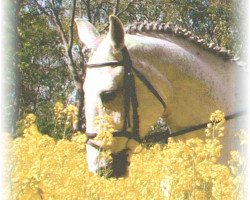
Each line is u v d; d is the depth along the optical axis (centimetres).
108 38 545
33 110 1973
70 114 559
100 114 520
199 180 384
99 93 522
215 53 573
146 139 550
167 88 547
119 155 529
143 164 443
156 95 542
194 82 550
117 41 529
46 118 1872
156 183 389
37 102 2120
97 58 539
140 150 519
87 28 576
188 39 569
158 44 553
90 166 509
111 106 524
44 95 2172
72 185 368
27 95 2120
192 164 402
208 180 384
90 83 530
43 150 411
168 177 391
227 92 560
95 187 371
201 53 567
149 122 544
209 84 553
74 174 379
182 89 550
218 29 1958
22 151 408
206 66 561
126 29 573
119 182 390
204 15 2088
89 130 514
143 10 2209
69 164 416
